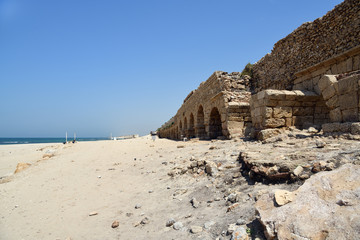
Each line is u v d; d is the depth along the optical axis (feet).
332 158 12.84
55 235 13.12
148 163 31.24
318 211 7.56
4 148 109.50
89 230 13.42
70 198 20.15
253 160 15.42
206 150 30.76
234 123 41.42
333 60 28.55
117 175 27.35
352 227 6.44
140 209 15.78
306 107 30.83
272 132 27.96
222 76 47.21
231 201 12.59
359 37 25.34
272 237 7.54
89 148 56.95
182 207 14.47
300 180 11.76
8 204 19.75
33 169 35.63
